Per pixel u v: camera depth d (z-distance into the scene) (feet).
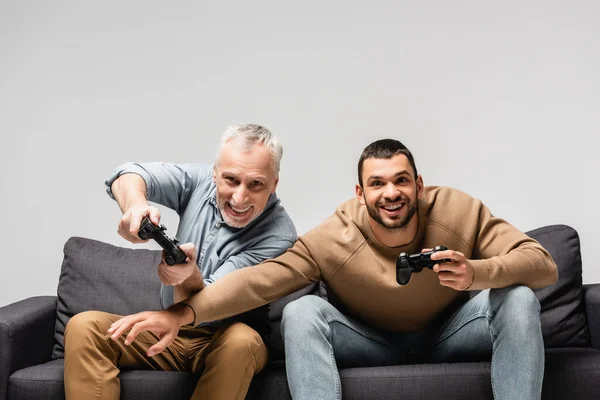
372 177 7.21
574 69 10.32
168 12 10.96
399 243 7.41
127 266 8.97
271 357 8.18
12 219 11.02
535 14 10.41
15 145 11.03
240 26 10.85
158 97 10.89
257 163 7.48
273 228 7.93
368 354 7.53
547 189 10.34
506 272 6.81
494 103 10.44
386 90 10.63
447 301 7.52
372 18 10.68
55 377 7.57
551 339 8.32
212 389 6.87
